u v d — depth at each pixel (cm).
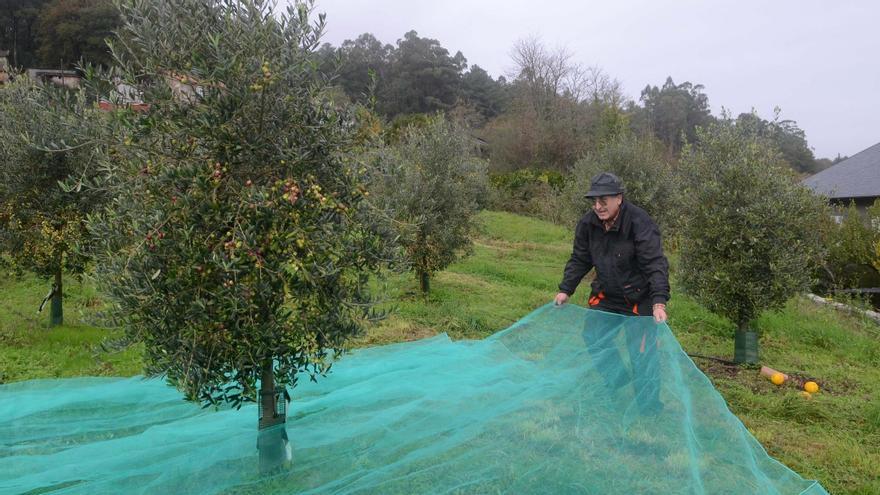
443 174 1045
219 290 311
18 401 449
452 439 363
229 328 321
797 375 696
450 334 811
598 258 472
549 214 2525
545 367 447
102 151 370
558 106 3747
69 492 331
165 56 323
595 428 372
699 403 380
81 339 715
